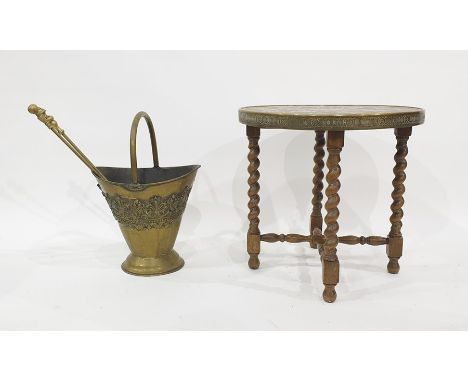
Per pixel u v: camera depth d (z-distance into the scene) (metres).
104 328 1.89
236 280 2.30
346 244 2.56
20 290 2.19
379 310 2.01
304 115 1.87
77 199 2.91
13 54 2.74
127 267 2.39
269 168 2.86
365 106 2.41
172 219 2.31
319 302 2.09
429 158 2.81
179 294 2.17
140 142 2.85
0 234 2.81
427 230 2.82
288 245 2.72
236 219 2.93
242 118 2.13
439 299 2.09
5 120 2.82
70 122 2.83
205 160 2.87
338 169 1.98
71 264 2.47
